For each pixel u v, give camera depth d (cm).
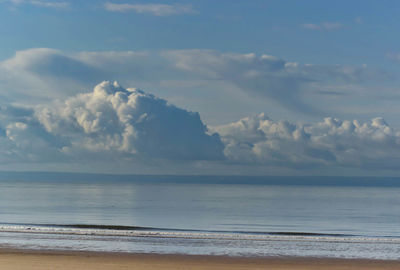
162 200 13475
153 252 2742
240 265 2369
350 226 5912
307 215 7956
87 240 3177
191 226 5519
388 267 2386
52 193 17412
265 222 6353
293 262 2491
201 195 19100
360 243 3331
